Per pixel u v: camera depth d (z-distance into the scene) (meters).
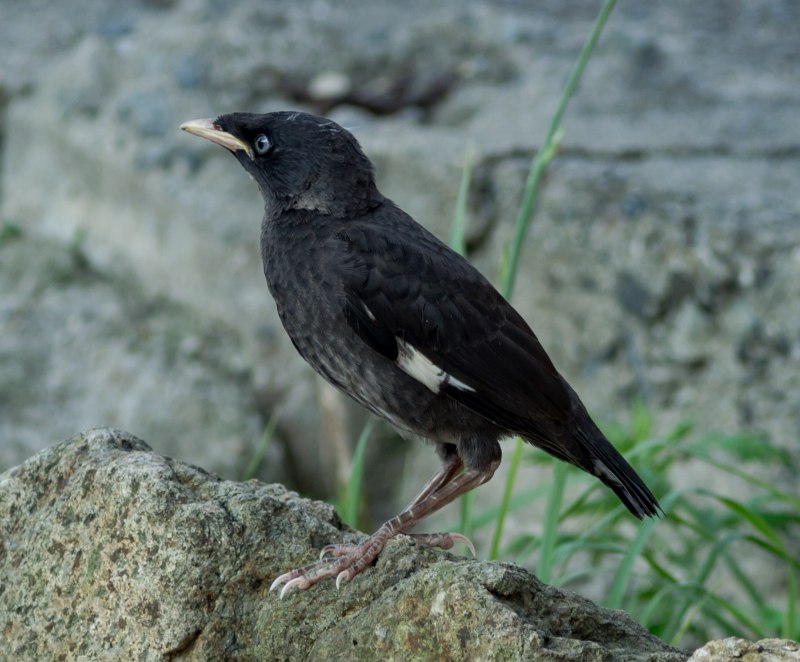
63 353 14.64
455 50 17.52
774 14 20.28
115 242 15.88
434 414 7.11
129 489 6.09
